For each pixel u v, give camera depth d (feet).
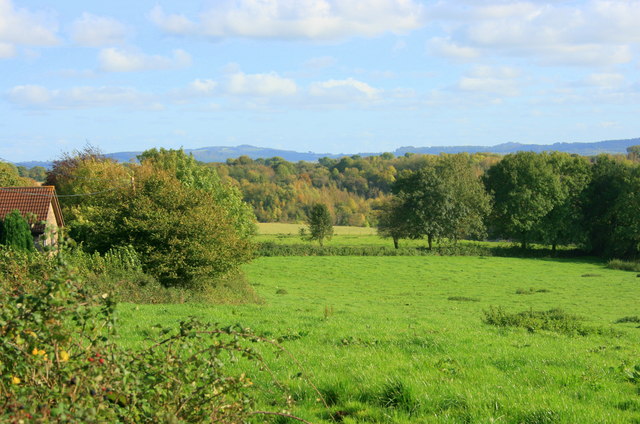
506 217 304.50
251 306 89.56
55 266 16.92
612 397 31.32
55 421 13.14
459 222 293.64
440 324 74.23
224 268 110.32
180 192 113.09
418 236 296.10
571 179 300.61
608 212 286.46
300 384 31.01
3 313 14.89
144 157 215.92
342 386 30.78
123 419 15.15
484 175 341.82
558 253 294.25
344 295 158.51
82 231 116.16
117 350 16.20
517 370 38.22
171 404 16.61
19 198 137.28
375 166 583.58
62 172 209.87
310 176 560.61
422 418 26.35
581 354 49.70
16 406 12.84
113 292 16.60
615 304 142.31
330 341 49.57
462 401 28.68
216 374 17.39
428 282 195.11
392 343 48.37
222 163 578.66
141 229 104.22
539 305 138.92
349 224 501.15
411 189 301.84
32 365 14.56
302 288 174.50
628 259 274.36
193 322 18.22
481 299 150.82
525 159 307.78
